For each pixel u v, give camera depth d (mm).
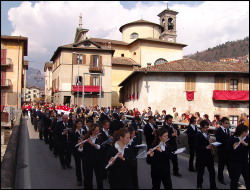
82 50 45812
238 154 7531
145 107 31984
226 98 31656
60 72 45094
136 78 35500
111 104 48625
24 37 39031
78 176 8289
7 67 38812
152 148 6879
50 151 13953
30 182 8539
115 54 54906
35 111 23484
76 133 9031
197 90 32312
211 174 7969
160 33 59344
